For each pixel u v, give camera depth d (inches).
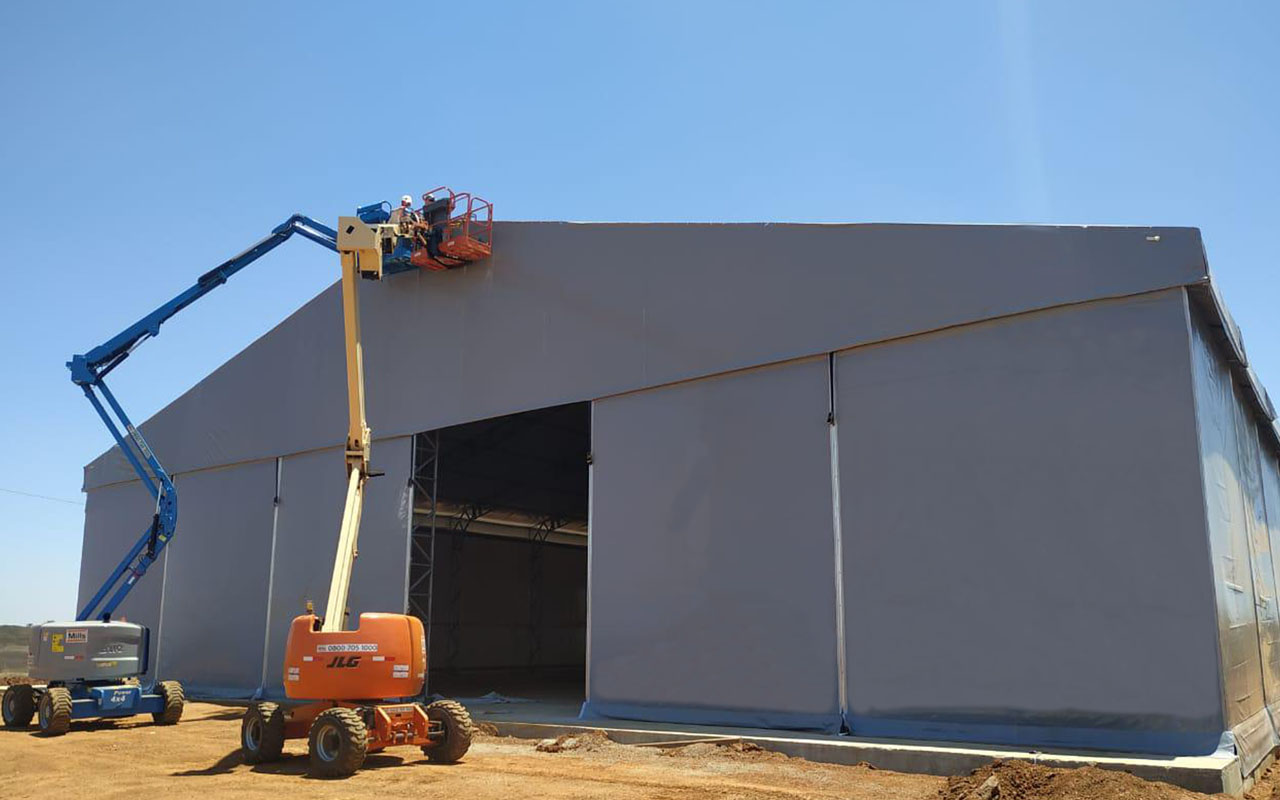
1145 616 474.9
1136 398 492.4
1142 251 497.7
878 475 569.9
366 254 608.1
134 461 868.0
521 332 767.7
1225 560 508.1
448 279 828.6
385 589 825.5
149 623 1035.9
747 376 636.7
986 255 547.8
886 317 579.8
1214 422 528.1
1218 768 407.5
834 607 574.6
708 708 616.4
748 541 617.6
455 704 541.0
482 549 1492.4
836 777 468.4
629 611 665.6
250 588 940.6
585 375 721.0
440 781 470.0
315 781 475.8
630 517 676.7
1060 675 493.0
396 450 843.4
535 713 770.2
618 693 660.7
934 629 535.8
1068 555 500.1
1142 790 374.9
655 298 690.8
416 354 840.9
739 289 647.8
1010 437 527.2
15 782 501.0
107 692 730.2
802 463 602.5
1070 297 516.1
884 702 546.9
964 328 551.5
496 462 1128.2
